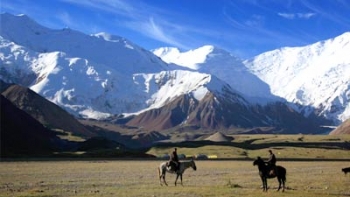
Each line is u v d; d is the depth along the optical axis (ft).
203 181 208.85
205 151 640.17
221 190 162.81
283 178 166.40
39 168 297.33
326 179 225.56
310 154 606.96
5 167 304.71
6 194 145.38
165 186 179.63
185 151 647.97
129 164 369.09
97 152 568.41
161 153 650.02
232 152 628.28
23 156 515.91
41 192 152.46
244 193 154.20
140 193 151.94
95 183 191.42
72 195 144.56
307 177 240.32
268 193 155.22
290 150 655.35
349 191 168.45
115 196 143.13
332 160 498.28
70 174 244.83
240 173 269.64
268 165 166.09
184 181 208.44
